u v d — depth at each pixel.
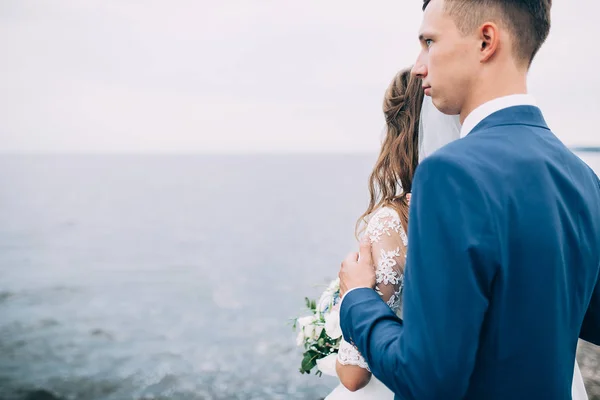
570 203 0.87
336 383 9.55
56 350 12.38
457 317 0.74
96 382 10.23
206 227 38.34
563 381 0.84
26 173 77.94
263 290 20.06
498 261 0.77
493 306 0.80
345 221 39.41
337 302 1.50
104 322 15.48
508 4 0.86
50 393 9.67
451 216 0.77
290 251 29.00
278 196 55.66
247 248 30.30
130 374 10.66
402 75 1.43
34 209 46.53
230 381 9.98
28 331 14.16
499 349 0.81
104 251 30.16
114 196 57.34
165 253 29.33
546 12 0.89
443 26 0.91
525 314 0.80
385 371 0.82
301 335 1.52
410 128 1.38
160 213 45.66
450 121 1.27
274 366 10.63
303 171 88.19
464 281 0.75
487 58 0.88
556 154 0.89
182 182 72.50
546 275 0.80
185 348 12.47
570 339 0.87
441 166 0.80
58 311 17.00
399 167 1.38
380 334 0.88
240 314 16.31
